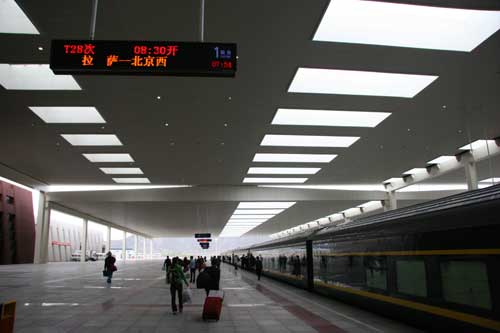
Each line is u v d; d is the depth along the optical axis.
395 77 15.02
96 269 32.88
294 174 31.89
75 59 6.52
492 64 13.48
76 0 9.98
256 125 19.62
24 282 18.47
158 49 6.58
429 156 26.58
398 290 8.16
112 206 41.75
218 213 48.12
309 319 8.52
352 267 10.72
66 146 23.36
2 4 10.65
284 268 20.31
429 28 11.95
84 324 7.98
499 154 23.73
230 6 10.31
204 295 13.41
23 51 12.38
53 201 38.16
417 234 7.56
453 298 6.41
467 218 6.24
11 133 20.89
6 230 43.03
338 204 41.22
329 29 11.74
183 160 26.77
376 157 26.52
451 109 17.78
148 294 13.65
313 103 16.86
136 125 19.47
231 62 6.59
